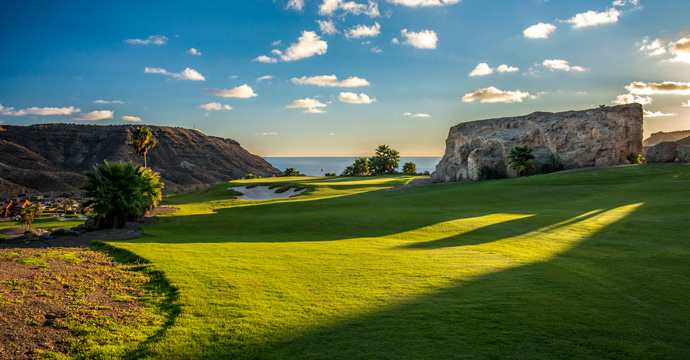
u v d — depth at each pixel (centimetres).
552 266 1286
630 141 5600
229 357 662
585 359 644
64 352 687
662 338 725
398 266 1317
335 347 697
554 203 3231
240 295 994
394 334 750
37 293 981
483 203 3625
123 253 1628
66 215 9056
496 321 809
